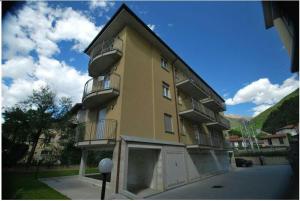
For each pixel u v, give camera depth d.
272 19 3.51
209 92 23.00
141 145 9.65
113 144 9.12
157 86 13.22
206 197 8.07
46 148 20.98
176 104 15.04
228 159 23.59
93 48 14.82
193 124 17.08
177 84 15.92
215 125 20.61
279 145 29.27
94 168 19.95
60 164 18.62
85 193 7.91
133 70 11.34
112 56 11.38
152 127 11.39
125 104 9.98
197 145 13.84
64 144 19.95
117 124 9.45
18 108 17.89
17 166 15.73
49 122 18.42
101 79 11.60
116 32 13.05
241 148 37.56
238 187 9.98
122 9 11.41
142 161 11.42
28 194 7.16
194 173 13.92
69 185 9.84
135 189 10.09
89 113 12.93
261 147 31.62
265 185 9.84
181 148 13.30
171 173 11.14
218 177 15.34
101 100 11.30
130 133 9.71
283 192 7.57
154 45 14.45
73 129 20.25
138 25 12.49
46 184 9.95
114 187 8.12
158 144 10.96
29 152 17.67
